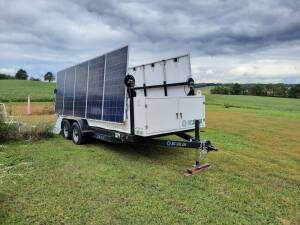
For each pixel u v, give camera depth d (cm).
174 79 731
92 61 764
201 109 680
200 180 516
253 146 846
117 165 611
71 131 899
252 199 431
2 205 405
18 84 6738
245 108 2978
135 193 450
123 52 614
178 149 779
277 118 1761
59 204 408
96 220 362
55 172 555
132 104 593
